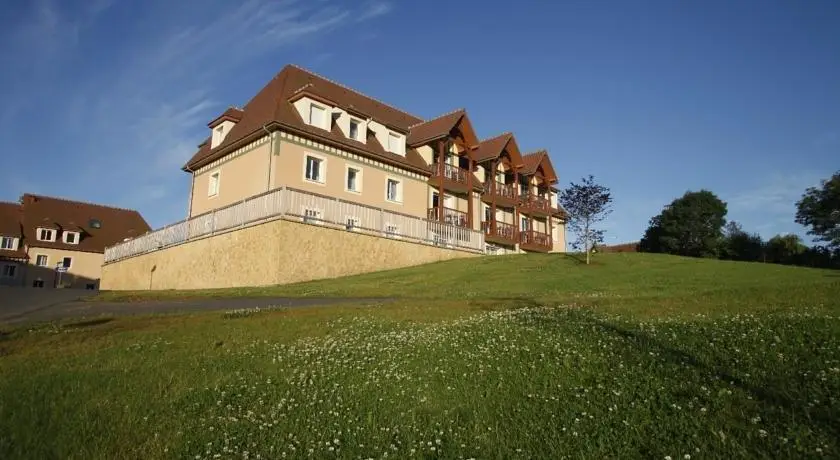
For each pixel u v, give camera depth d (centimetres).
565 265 2711
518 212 4969
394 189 3822
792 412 629
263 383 885
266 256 2558
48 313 1569
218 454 646
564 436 639
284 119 3203
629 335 1020
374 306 1588
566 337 1019
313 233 2664
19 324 1341
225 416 757
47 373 915
